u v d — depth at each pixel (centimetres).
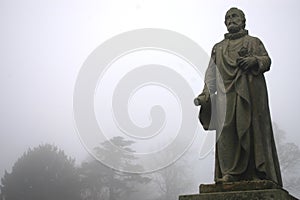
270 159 657
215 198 591
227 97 691
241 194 577
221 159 668
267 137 668
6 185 4353
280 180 682
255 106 673
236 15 769
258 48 729
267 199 559
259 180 600
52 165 4259
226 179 626
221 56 733
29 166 4338
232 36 757
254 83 685
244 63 684
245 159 651
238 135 658
